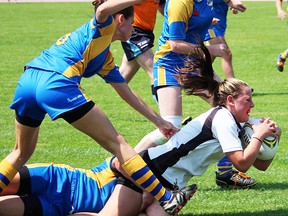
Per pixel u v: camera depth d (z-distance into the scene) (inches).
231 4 634.2
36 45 1413.6
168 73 520.7
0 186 400.8
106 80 443.8
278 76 1063.6
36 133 411.5
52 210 406.9
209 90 446.0
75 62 398.0
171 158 420.2
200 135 422.0
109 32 403.2
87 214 409.7
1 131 700.0
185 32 518.3
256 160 448.5
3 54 1286.9
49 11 2215.8
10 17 2009.1
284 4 2465.6
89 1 2672.2
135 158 398.3
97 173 427.8
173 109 515.8
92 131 394.9
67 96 387.9
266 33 1638.8
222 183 511.5
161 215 412.8
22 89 396.5
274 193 496.1
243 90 429.1
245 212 454.3
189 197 402.9
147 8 657.6
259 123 439.2
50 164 418.9
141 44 661.3
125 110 811.4
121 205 410.0
